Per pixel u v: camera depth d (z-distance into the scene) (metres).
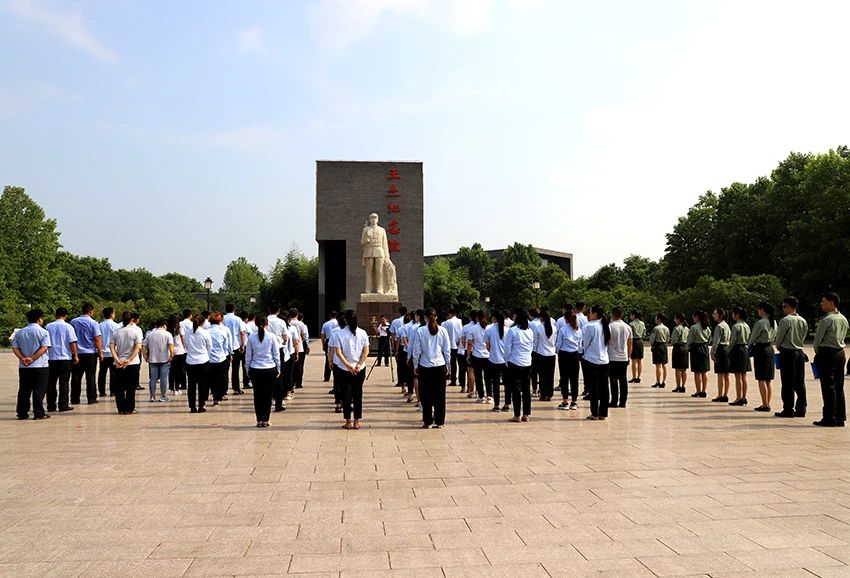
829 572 4.06
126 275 89.62
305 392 14.90
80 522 5.13
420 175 45.06
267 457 7.61
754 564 4.19
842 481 6.31
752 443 8.33
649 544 4.56
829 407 9.68
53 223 54.38
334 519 5.17
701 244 49.41
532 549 4.47
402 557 4.33
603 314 10.65
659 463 7.15
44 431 9.62
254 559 4.31
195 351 11.68
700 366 13.52
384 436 9.05
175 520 5.17
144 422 10.49
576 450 7.92
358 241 44.50
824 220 36.16
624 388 11.95
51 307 53.44
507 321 13.72
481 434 9.17
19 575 4.06
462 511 5.36
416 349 9.80
